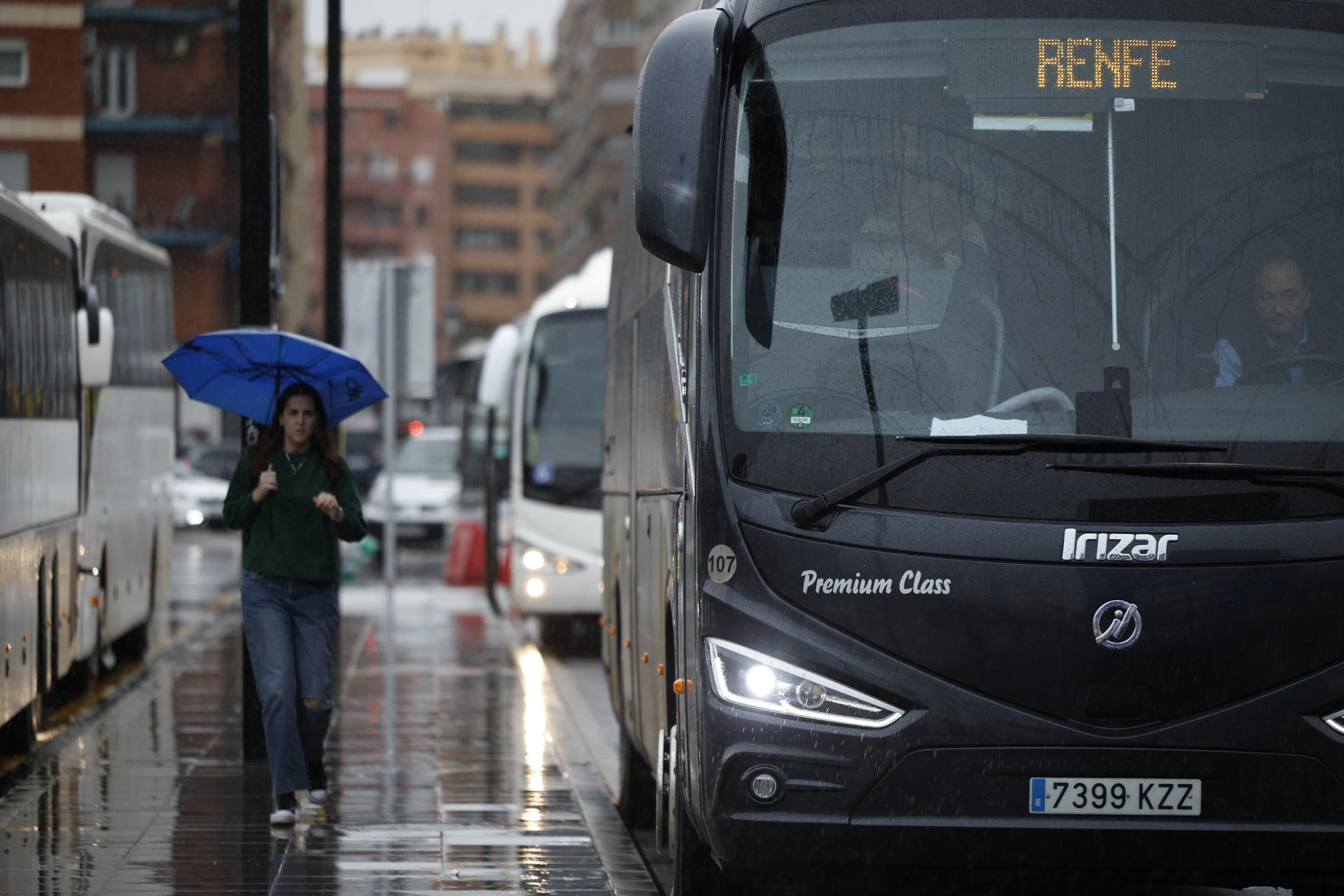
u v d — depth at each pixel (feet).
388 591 247.70
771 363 66.23
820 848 64.18
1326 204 67.10
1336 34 68.44
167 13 640.58
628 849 90.58
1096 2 68.33
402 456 388.98
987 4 68.33
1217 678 63.82
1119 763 63.52
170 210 646.74
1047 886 81.97
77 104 604.08
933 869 64.69
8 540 108.58
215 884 80.84
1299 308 66.28
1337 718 63.87
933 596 63.98
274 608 94.84
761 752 64.13
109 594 158.61
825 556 64.49
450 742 124.98
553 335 203.00
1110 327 66.03
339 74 187.42
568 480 199.93
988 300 66.28
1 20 599.57
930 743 63.72
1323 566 64.13
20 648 112.57
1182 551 63.93
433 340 256.52
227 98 649.20
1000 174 67.21
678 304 74.54
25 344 116.78
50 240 129.29
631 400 96.07
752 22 68.80
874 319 66.28
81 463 143.13
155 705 145.89
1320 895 73.77
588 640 206.28
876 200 67.21
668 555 74.90
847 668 63.98
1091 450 64.44
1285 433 65.21
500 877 82.74
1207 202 67.00
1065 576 63.82
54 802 101.35
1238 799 63.72
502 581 279.69
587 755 120.78
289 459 95.35
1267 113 67.72
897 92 67.97
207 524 459.32
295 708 94.22
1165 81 67.77
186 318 653.30
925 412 65.57
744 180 67.56
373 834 92.63
